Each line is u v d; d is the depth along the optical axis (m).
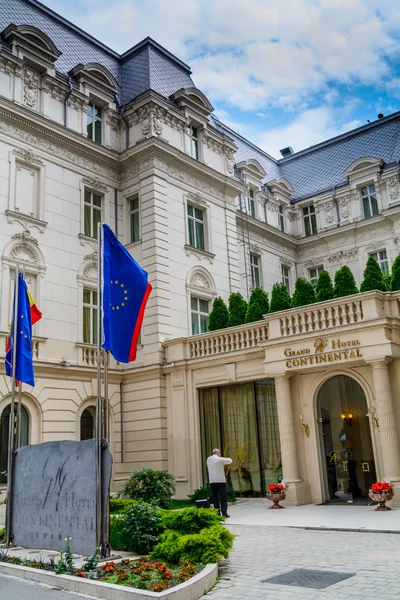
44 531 10.29
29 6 23.97
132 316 10.73
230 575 8.22
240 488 19.45
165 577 7.61
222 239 26.42
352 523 12.27
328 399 17.47
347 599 6.62
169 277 22.92
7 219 19.73
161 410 21.20
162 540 9.23
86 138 22.83
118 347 10.45
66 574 8.32
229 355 19.75
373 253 32.12
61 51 24.16
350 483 16.81
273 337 17.83
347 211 33.16
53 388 19.92
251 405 19.56
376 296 15.91
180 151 24.20
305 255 34.75
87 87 23.59
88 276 22.20
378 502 14.59
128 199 24.30
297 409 17.62
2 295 19.05
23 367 12.64
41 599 7.44
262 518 14.06
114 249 11.04
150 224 22.91
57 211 21.56
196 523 9.59
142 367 21.81
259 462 19.06
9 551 10.52
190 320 23.56
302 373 17.69
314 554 9.34
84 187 22.94
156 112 24.06
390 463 14.99
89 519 9.42
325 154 37.44
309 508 15.67
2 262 19.27
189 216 25.09
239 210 30.34
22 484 11.18
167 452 21.02
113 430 21.77
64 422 20.03
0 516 16.00
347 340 16.11
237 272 26.81
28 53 21.41
